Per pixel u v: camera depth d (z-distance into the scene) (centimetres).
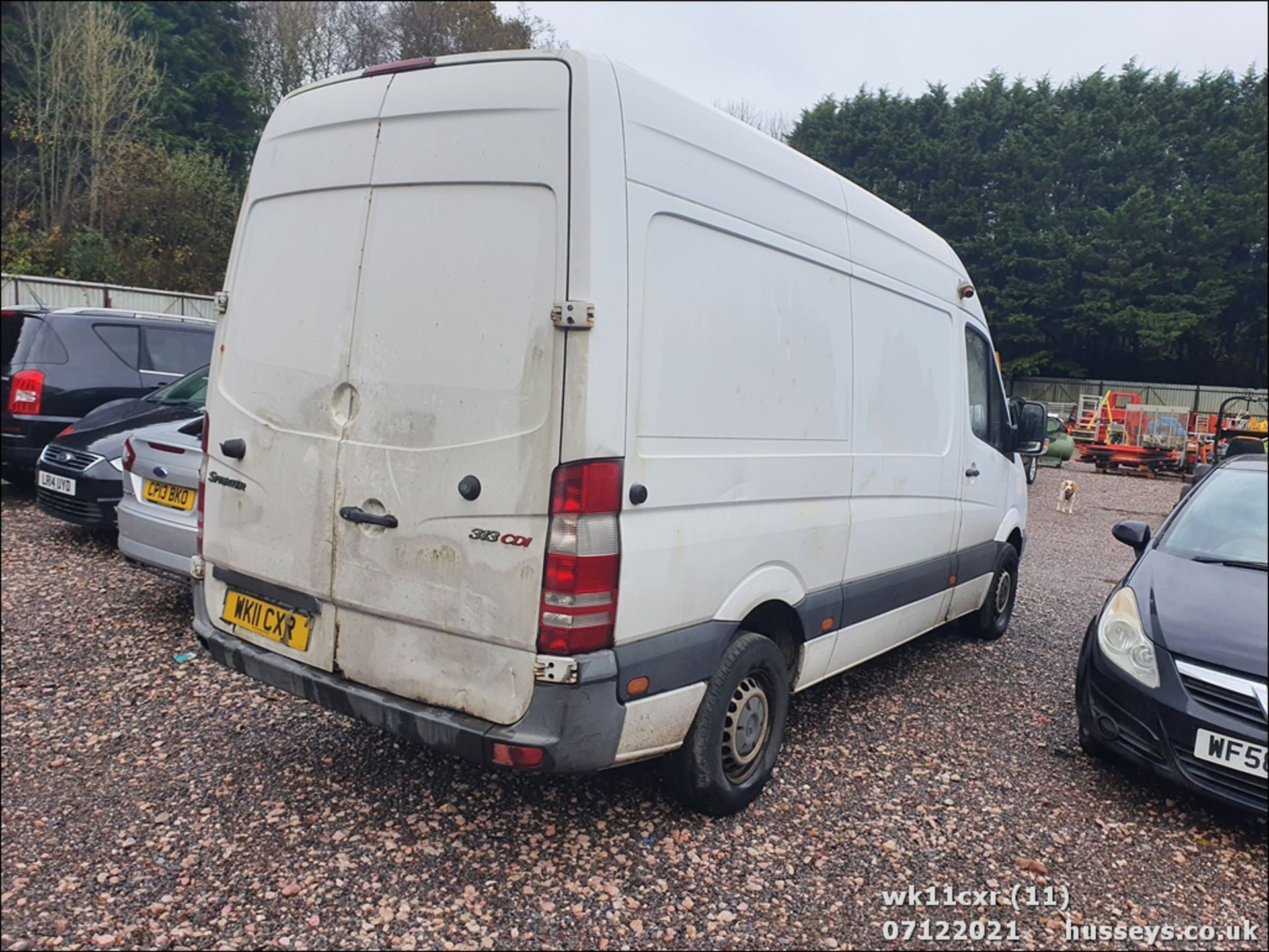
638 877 293
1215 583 399
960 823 343
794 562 351
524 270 266
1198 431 2325
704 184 300
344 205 307
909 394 443
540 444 260
